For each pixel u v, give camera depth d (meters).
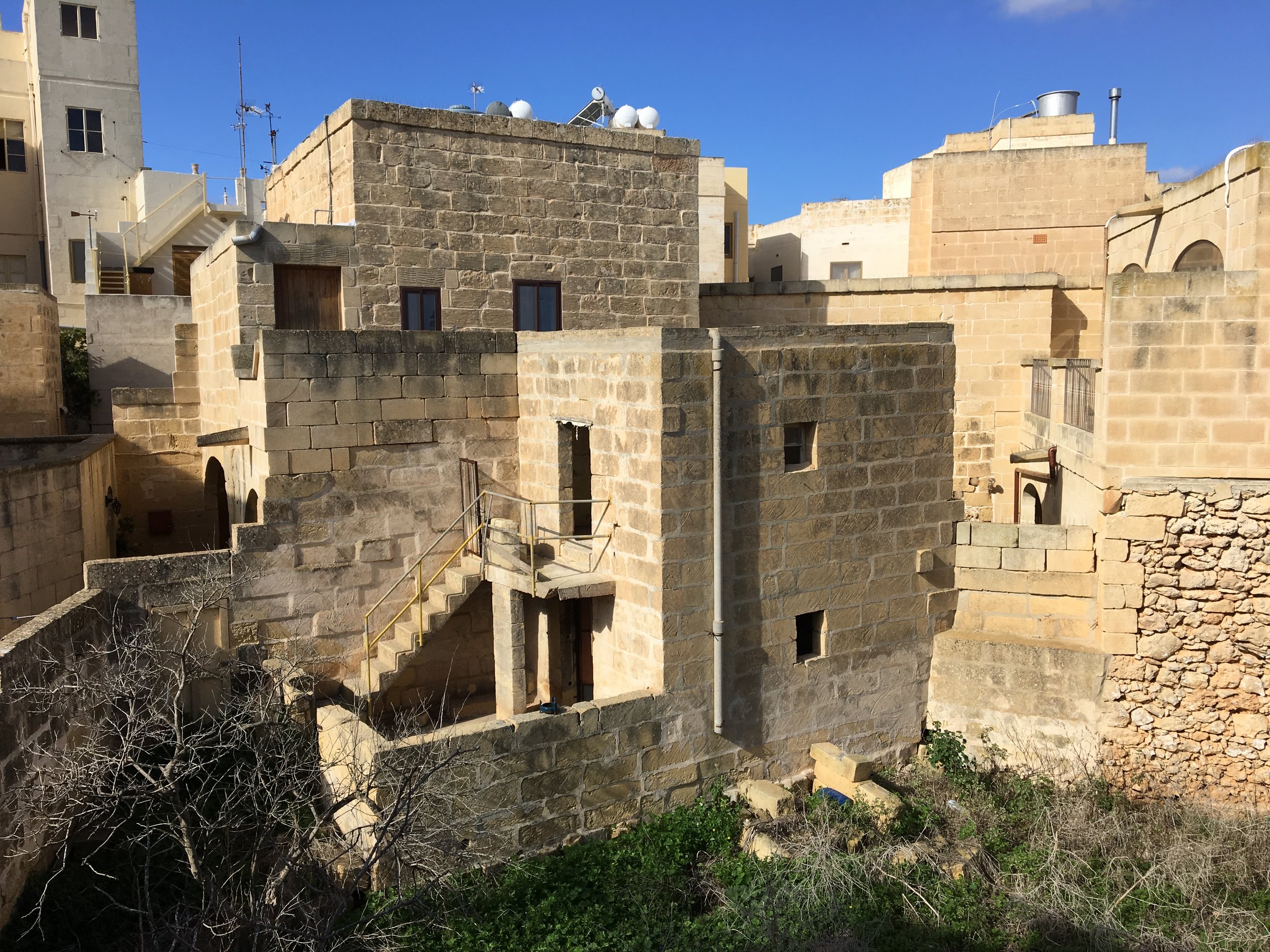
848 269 31.73
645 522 10.84
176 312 23.50
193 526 18.38
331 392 12.05
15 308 18.66
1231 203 12.12
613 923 9.20
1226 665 11.41
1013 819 11.46
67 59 28.28
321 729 10.71
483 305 15.10
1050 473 16.20
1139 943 9.20
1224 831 10.79
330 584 12.22
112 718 10.37
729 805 11.20
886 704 12.83
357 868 8.89
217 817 9.24
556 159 15.56
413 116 14.31
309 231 13.77
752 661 11.55
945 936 9.24
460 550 12.71
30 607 12.63
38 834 8.49
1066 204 22.89
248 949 7.68
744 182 31.62
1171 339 11.48
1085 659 12.14
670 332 10.44
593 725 10.43
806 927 9.05
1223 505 11.25
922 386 12.63
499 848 9.91
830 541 12.03
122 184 29.14
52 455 16.67
